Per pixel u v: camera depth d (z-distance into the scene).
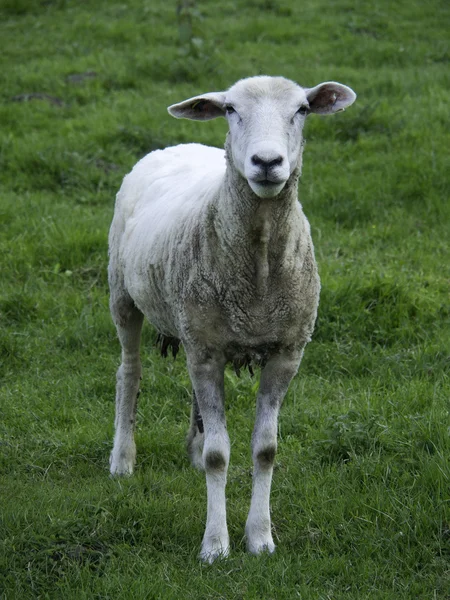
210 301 7.19
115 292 9.16
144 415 10.15
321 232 14.35
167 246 7.77
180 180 8.73
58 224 14.30
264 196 6.50
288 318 7.25
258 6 28.88
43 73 22.11
